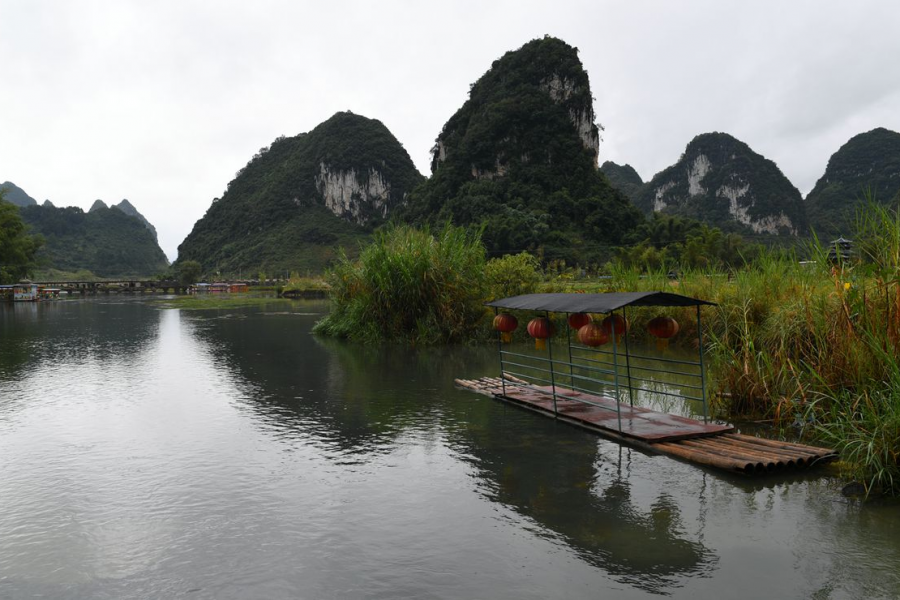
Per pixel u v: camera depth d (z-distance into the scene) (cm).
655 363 1205
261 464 598
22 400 937
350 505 483
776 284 987
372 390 998
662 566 371
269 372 1203
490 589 345
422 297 1630
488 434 707
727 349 845
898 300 594
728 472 551
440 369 1215
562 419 770
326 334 1933
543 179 10331
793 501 476
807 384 694
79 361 1395
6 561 392
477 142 11050
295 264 12262
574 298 754
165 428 750
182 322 2609
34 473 575
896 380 520
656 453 618
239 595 343
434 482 538
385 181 15262
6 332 2153
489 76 12812
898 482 487
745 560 377
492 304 913
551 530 429
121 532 436
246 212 15812
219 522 452
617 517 451
